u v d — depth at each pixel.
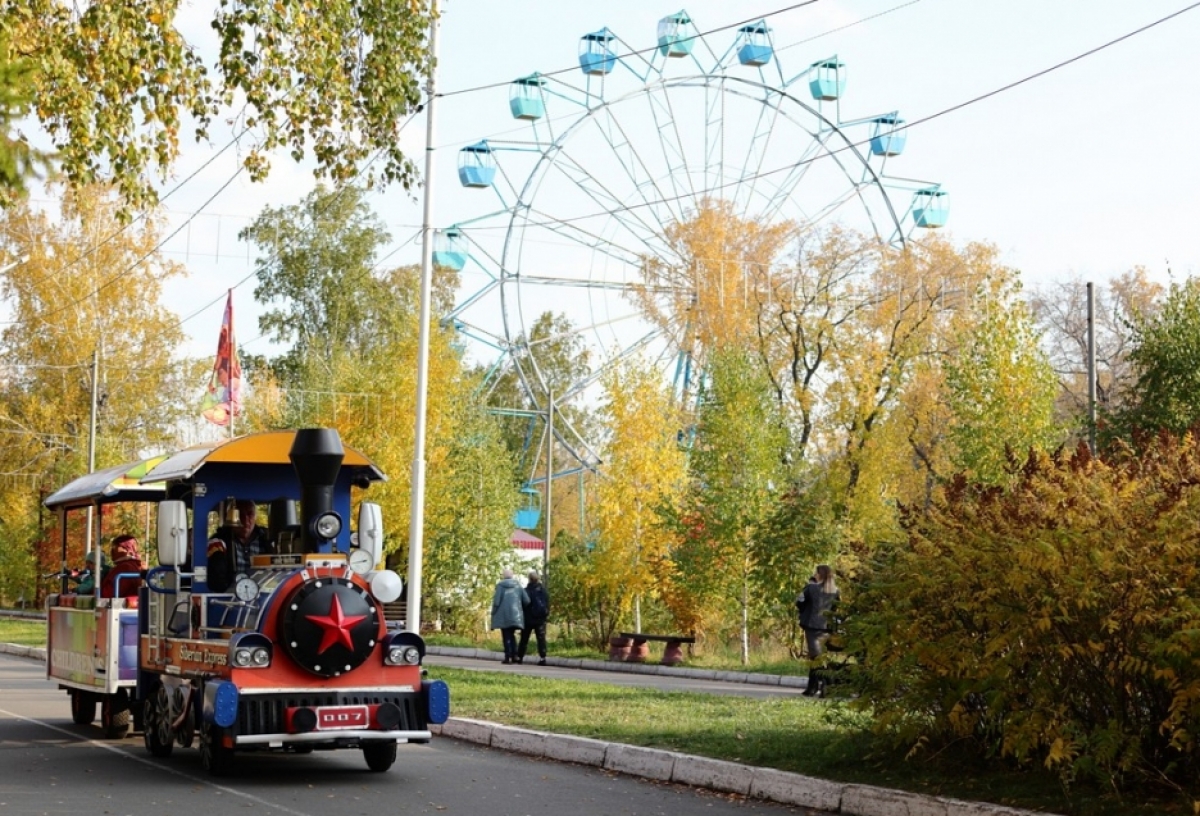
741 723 15.41
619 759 13.45
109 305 59.81
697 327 51.44
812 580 22.55
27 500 59.47
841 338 44.41
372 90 18.52
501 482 45.19
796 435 44.44
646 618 40.41
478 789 12.20
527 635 33.75
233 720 12.13
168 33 17.00
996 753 11.14
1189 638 9.19
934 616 11.17
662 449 37.69
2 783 12.24
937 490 12.53
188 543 14.30
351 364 47.47
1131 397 27.09
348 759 14.35
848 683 12.15
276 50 17.59
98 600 15.72
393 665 12.85
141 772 13.14
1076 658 10.18
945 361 37.84
